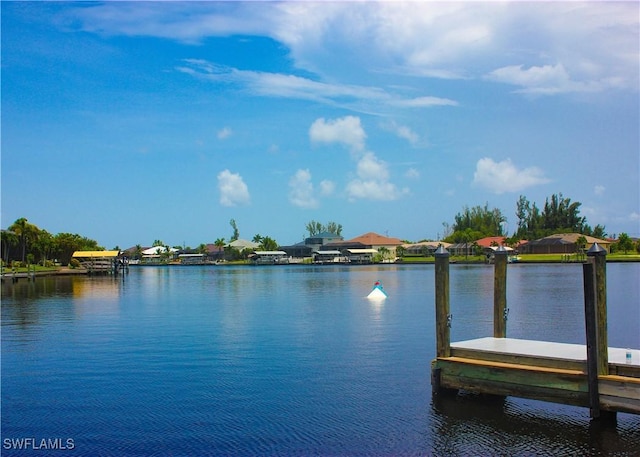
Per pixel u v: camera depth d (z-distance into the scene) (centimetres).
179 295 8200
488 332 4178
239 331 4344
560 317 4997
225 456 1916
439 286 2373
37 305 6662
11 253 17225
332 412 2308
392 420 2214
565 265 17400
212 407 2381
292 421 2212
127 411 2339
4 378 2850
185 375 2892
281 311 5784
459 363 2283
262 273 17125
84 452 1948
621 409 1941
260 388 2647
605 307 1995
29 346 3722
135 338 4028
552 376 2059
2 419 2258
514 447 1969
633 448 1948
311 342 3794
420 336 4003
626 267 14288
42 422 2225
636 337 3906
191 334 4203
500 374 2175
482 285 9175
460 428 2125
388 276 13325
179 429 2144
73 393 2589
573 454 1914
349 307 6112
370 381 2744
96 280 12644
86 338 4044
